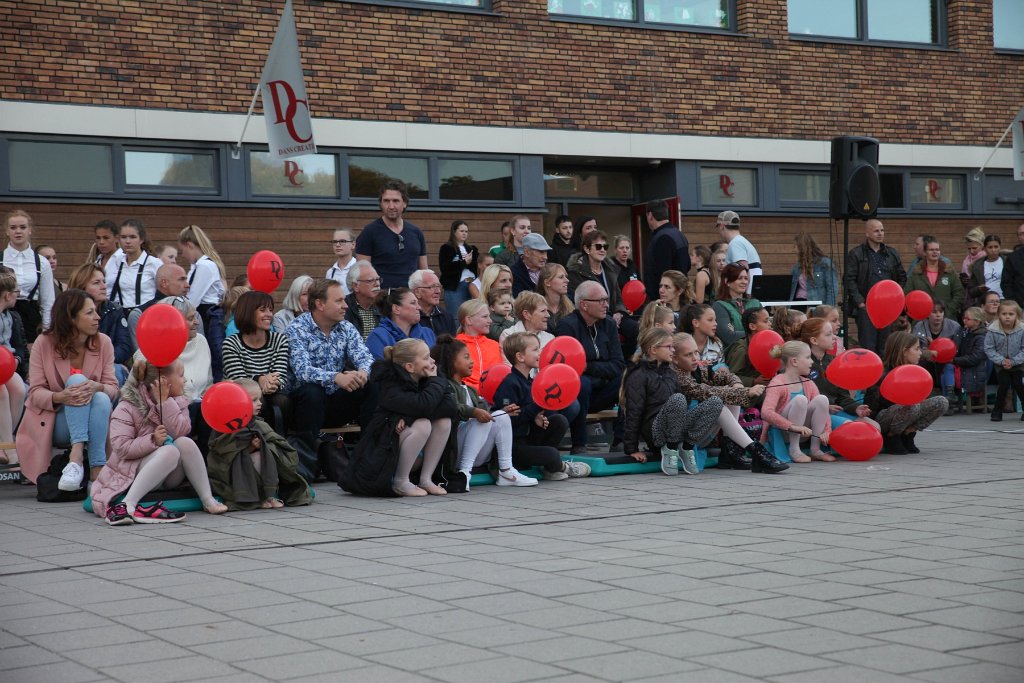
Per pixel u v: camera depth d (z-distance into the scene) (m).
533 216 16.16
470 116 15.57
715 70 17.33
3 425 9.51
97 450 8.60
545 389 8.84
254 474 8.09
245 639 4.72
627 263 12.59
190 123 13.86
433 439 8.62
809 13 18.33
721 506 7.86
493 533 7.01
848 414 10.80
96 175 13.48
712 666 4.23
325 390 9.39
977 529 6.80
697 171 17.23
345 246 12.45
